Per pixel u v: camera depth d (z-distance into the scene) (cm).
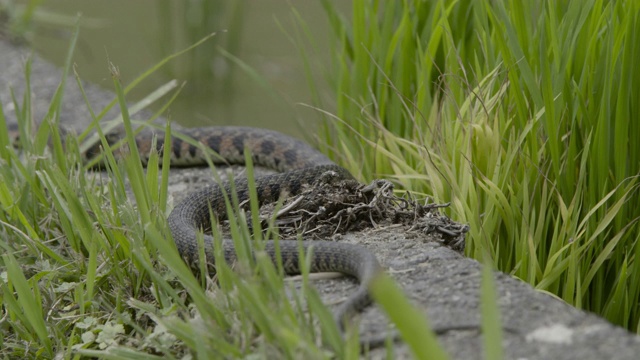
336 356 570
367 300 657
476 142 964
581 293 881
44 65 1753
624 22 875
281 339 552
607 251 868
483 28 1037
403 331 431
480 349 593
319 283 745
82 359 756
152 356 679
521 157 930
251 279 596
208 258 814
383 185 889
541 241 906
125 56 1947
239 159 1296
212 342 625
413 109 1137
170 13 1983
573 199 873
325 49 1911
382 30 1179
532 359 578
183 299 761
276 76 1817
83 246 885
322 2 1287
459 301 670
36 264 866
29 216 948
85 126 1441
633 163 898
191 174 1261
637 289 884
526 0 983
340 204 882
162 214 816
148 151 1327
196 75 1847
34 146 1041
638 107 888
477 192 934
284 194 871
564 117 936
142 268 797
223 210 955
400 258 774
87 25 2100
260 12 2095
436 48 1116
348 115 1218
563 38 945
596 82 923
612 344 588
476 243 870
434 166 934
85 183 948
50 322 794
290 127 1650
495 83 1002
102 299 805
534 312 643
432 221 849
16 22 2012
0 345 795
